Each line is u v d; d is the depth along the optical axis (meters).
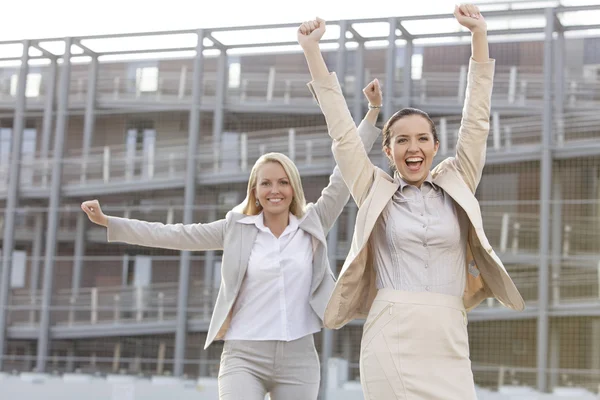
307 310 3.60
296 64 16.30
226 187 16.91
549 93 14.09
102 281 18.03
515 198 15.62
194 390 12.79
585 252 15.10
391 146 2.93
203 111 16.64
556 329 15.23
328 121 3.00
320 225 3.67
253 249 3.61
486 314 15.01
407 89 14.11
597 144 14.35
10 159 17.38
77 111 16.72
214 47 15.57
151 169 17.17
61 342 17.61
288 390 3.57
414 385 2.76
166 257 15.55
